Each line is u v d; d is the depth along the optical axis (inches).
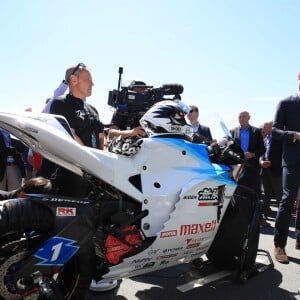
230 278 151.8
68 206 99.6
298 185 176.2
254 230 147.3
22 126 95.3
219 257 153.1
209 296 135.0
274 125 187.9
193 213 124.5
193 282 145.6
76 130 136.4
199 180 125.7
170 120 126.6
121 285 142.7
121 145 116.2
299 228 194.2
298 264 171.3
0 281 91.5
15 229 91.7
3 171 175.6
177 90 149.6
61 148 98.7
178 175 123.1
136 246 111.2
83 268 102.0
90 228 100.9
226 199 136.9
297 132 178.9
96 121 147.0
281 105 187.5
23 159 216.7
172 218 118.3
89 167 103.8
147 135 129.0
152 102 150.8
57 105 134.7
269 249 195.0
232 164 142.3
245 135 265.6
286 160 180.1
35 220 94.0
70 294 102.8
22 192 112.3
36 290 93.8
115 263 108.7
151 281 147.0
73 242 97.5
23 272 90.5
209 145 146.8
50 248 94.0
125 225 109.4
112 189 111.0
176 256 126.1
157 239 115.9
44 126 97.6
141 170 115.6
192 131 134.3
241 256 145.3
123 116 158.2
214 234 135.4
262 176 291.4
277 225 176.7
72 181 120.0
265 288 143.3
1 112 97.3
